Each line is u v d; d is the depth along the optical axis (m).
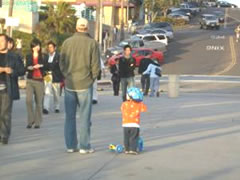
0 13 52.94
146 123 15.15
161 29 68.75
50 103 18.05
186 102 21.72
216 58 56.44
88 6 81.44
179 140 12.45
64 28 58.03
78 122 14.66
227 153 11.03
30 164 9.68
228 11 122.88
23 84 28.55
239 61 54.50
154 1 95.69
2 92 11.42
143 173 9.13
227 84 38.16
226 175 9.13
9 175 8.84
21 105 18.92
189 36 74.44
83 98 10.45
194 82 39.25
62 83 17.52
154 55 51.09
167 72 47.56
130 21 82.12
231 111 18.69
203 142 12.25
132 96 10.52
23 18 53.56
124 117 10.62
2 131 11.53
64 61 10.40
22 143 11.73
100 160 10.09
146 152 10.92
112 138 12.52
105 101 21.33
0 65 11.44
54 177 8.76
